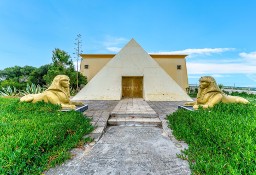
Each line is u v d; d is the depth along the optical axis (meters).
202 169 3.07
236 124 4.36
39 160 3.31
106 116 7.42
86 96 14.74
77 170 3.28
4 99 9.77
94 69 22.11
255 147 3.02
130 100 14.16
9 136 3.47
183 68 22.56
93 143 4.68
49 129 4.18
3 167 2.61
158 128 6.43
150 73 15.40
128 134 5.64
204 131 4.34
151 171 3.27
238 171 2.66
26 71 32.81
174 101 13.79
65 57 20.16
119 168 3.38
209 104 7.06
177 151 4.19
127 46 16.16
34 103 6.93
